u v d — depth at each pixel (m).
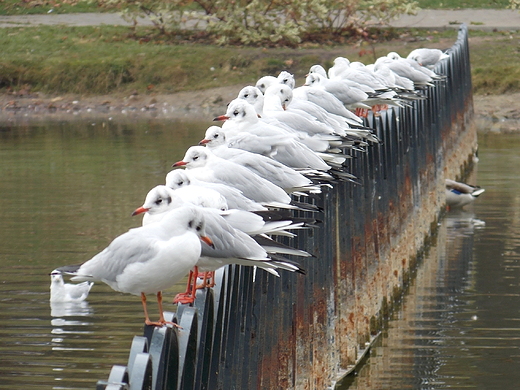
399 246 16.25
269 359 8.96
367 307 13.72
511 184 24.28
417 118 19.03
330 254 11.70
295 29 38.56
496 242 19.09
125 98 37.69
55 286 14.56
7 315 13.90
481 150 29.52
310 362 10.84
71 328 13.36
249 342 8.17
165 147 28.64
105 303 14.47
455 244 19.08
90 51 39.78
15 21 44.31
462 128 26.31
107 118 35.66
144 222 8.20
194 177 9.24
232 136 11.50
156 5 41.22
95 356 12.34
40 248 17.50
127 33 41.91
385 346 13.77
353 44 39.69
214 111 36.41
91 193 22.39
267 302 8.87
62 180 23.98
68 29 42.22
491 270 17.22
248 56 38.38
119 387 5.64
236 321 7.71
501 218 20.98
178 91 37.69
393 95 16.67
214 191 8.45
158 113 36.56
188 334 6.55
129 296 14.81
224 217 7.62
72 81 38.19
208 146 11.29
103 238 18.23
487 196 23.08
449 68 24.47
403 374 12.64
